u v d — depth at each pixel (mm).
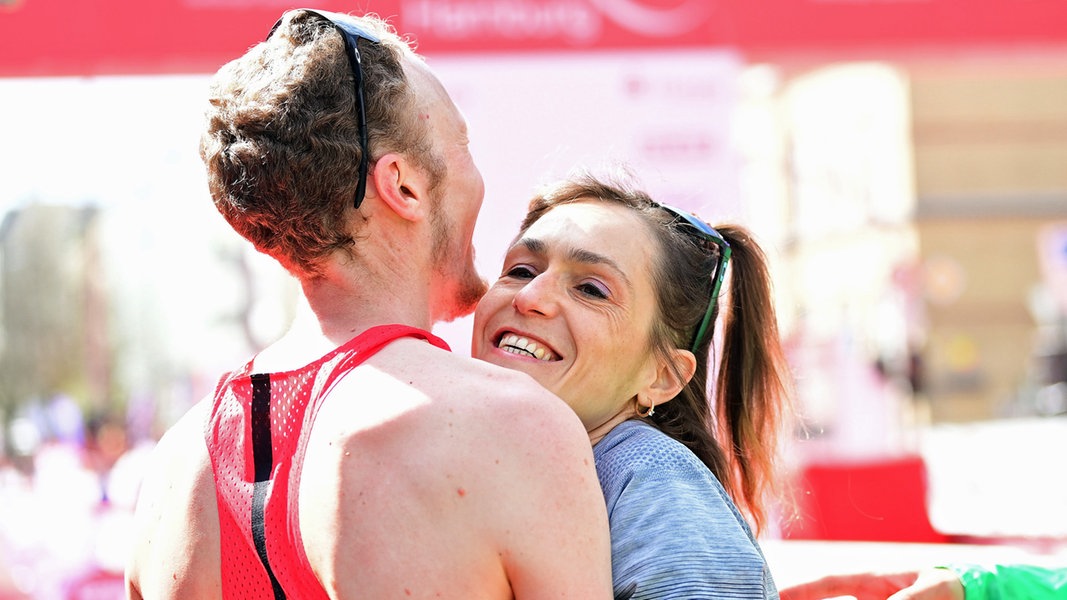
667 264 2574
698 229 2727
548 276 2406
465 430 1780
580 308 2385
